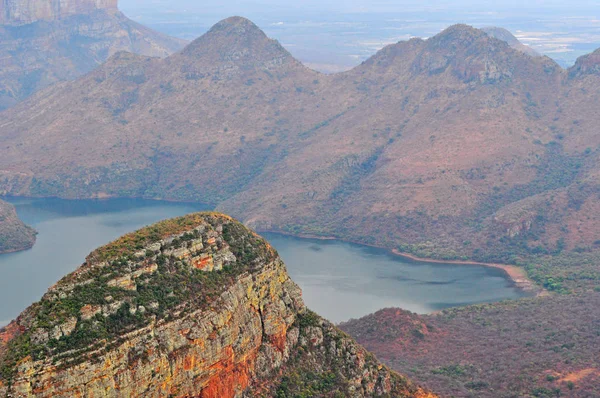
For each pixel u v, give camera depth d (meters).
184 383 100.25
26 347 88.56
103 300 96.00
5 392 85.75
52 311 92.38
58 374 88.56
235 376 108.38
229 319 107.19
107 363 91.81
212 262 110.62
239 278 112.44
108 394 91.56
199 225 112.75
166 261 105.62
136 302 98.25
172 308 101.12
